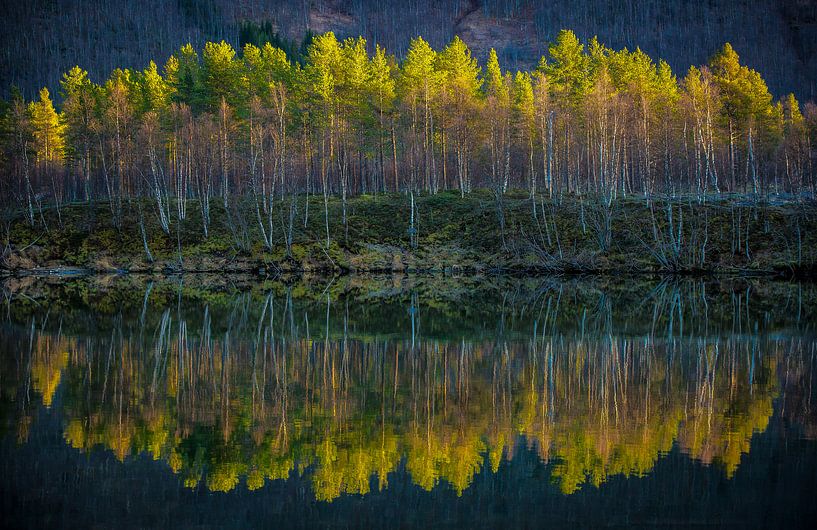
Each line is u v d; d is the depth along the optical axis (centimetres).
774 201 6850
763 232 6228
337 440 1702
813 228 6191
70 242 6806
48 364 2544
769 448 1641
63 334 3238
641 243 6266
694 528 1255
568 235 6512
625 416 1891
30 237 6800
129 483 1445
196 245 6781
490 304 4469
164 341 3070
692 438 1716
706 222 6025
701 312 4031
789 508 1330
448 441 1692
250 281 5944
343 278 6106
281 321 3703
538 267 6262
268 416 1889
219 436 1727
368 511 1327
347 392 2147
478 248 6556
